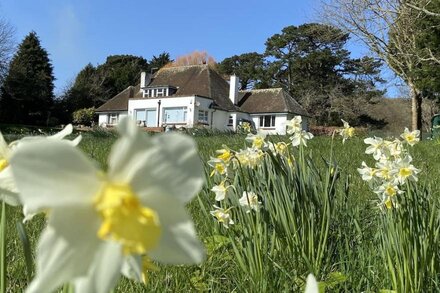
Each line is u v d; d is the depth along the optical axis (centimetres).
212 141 1355
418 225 268
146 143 67
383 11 2459
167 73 5041
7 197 87
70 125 94
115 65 6919
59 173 65
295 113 4847
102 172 67
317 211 321
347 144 1220
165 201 69
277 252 298
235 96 4894
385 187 268
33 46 5516
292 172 329
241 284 255
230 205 338
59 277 64
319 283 233
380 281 270
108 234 65
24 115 5297
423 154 1072
